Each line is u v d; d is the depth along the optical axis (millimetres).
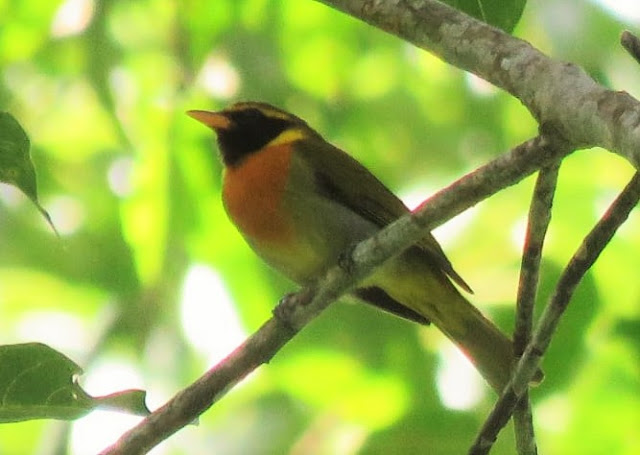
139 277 12531
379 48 14734
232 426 12047
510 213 12531
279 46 14141
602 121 5055
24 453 12469
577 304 10828
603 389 11133
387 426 10914
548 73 5488
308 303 7141
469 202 6141
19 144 6523
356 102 14570
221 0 13961
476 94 14477
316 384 11812
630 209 6074
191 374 12312
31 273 13688
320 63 14633
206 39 13969
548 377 10836
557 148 5590
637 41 5406
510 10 7004
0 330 13555
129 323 12391
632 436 11062
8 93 14383
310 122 14359
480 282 11984
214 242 12477
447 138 14398
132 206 12750
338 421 11664
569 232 12289
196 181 12797
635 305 11602
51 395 6207
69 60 14242
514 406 6598
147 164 12984
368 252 6816
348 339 11727
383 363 11617
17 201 13891
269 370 11953
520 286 6750
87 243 13555
